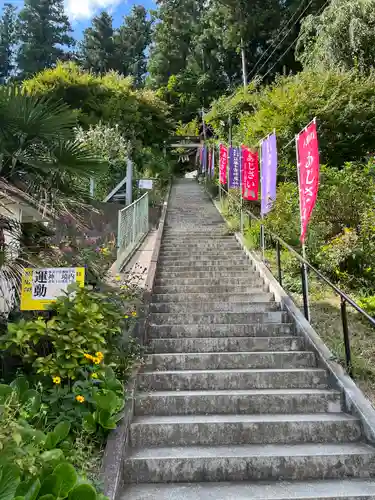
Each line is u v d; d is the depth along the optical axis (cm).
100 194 1317
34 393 315
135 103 1939
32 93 435
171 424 356
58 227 513
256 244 866
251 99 1766
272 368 461
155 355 465
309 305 580
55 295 398
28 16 4069
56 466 235
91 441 318
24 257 423
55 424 313
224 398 395
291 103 1126
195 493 297
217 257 866
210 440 355
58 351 346
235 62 2933
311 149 513
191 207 1586
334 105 1106
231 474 319
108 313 409
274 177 688
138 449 342
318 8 2067
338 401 395
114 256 812
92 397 331
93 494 229
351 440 356
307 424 359
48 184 444
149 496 293
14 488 199
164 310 597
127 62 4275
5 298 459
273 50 2436
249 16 2409
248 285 700
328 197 736
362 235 645
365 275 635
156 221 1364
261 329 533
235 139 1520
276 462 321
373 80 1149
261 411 392
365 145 1128
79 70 1961
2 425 222
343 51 1279
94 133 1521
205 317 564
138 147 1925
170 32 3531
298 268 708
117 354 409
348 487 301
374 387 401
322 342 477
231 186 1151
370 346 471
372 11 1211
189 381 430
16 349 353
